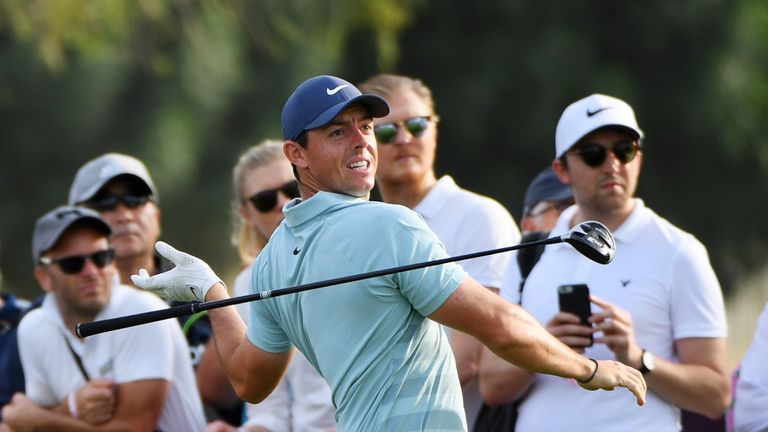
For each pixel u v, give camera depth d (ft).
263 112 251.80
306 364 73.46
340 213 54.29
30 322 77.82
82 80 242.37
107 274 77.10
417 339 53.78
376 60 257.55
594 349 66.59
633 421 65.57
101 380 75.36
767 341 69.62
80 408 75.20
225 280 256.93
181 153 249.34
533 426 67.31
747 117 261.65
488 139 259.19
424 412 53.62
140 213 84.74
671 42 259.60
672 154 263.08
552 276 68.85
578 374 54.39
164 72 212.23
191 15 217.77
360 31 253.44
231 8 215.51
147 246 85.20
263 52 249.14
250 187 79.00
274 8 214.90
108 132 250.37
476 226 73.15
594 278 67.62
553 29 257.34
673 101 260.21
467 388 72.79
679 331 66.74
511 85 256.93
